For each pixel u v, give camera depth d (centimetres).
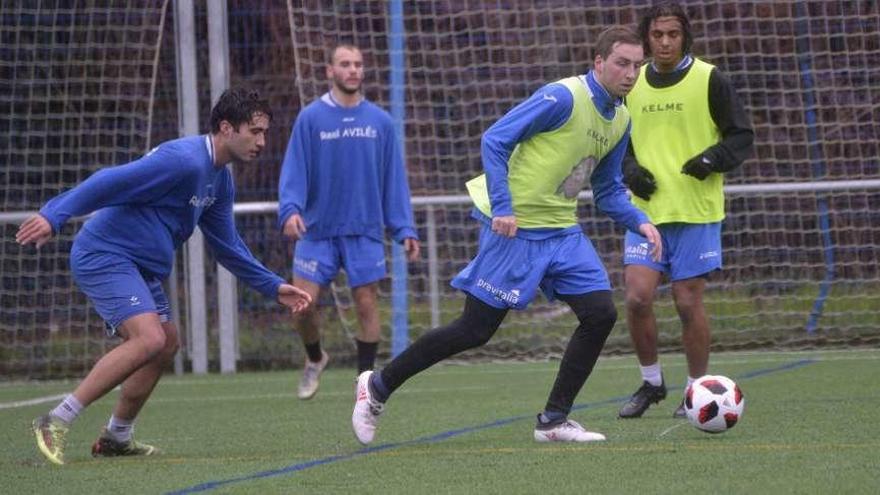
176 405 3108
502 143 2080
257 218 3962
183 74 3828
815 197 4088
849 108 4116
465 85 4259
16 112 3991
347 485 1819
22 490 1845
